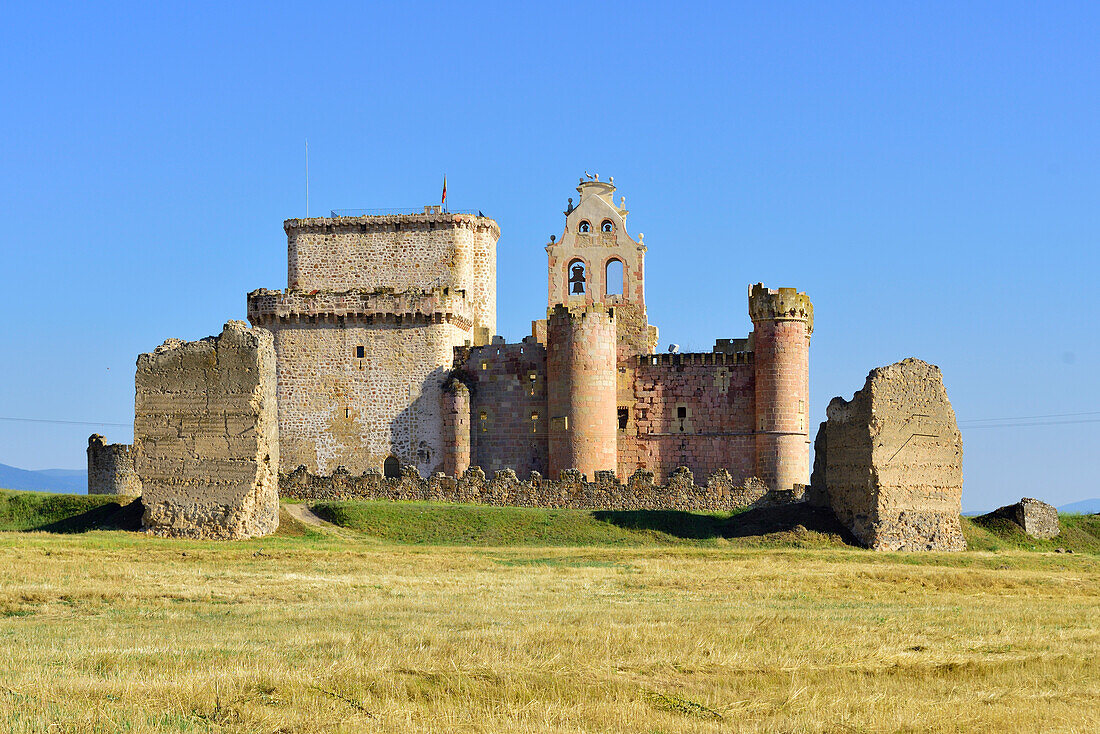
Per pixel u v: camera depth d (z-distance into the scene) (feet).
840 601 148.05
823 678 99.60
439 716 85.51
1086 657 108.68
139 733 79.10
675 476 238.89
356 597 146.00
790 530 212.43
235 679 91.61
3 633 115.34
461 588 155.33
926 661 105.91
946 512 210.59
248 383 203.21
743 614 129.80
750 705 90.89
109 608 134.82
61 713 82.02
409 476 245.24
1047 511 226.38
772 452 267.18
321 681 92.73
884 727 86.02
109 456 277.64
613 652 105.50
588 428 266.16
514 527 220.43
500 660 100.27
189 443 203.00
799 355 269.44
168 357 204.85
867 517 209.05
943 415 211.82
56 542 185.88
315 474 258.78
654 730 84.07
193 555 179.22
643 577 168.86
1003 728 85.97
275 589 150.71
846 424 216.33
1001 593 164.14
